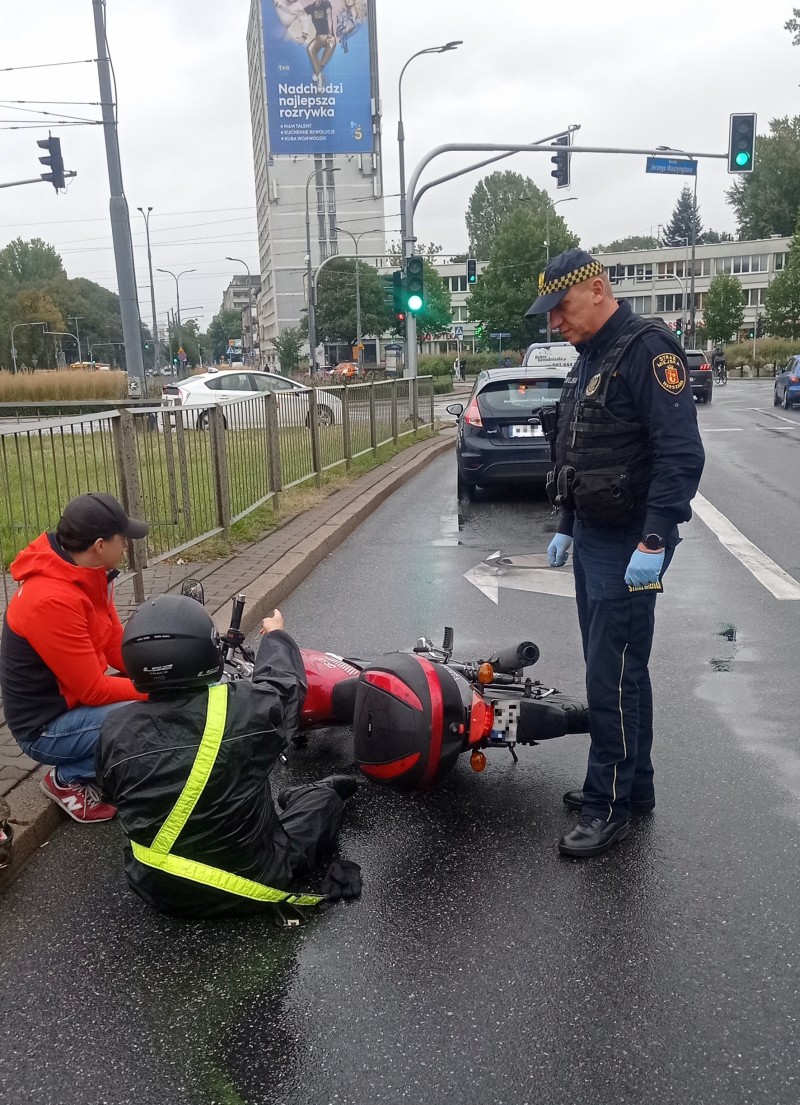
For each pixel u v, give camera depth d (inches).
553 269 124.3
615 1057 93.7
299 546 329.1
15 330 4719.5
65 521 138.5
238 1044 97.7
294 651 130.8
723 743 167.8
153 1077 93.5
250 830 113.5
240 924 119.5
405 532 389.4
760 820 140.7
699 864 129.3
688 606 257.6
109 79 732.0
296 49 3976.4
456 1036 97.4
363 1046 96.5
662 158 875.4
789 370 1106.1
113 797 112.5
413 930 116.5
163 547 273.0
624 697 131.2
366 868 131.5
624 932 114.4
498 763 164.9
